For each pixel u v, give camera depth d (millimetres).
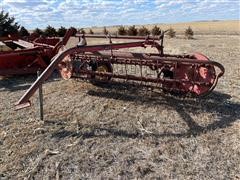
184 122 6156
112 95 7840
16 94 8344
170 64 7055
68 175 4461
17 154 4992
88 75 8078
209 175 4395
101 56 7691
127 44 7473
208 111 6695
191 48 18438
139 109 6883
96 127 5977
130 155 4957
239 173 4430
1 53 9633
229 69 11203
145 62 7320
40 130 5797
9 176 4430
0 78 10141
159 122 6191
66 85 8891
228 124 6035
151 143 5336
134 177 4383
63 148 5199
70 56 8070
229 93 8039
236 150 5043
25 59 10047
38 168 4621
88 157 4918
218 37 35000
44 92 8312
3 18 27391
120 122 6215
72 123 6152
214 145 5219
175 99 7402
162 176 4391
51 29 30359
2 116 6621
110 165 4695
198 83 6773
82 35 9453
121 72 10125
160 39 8070
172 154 4965
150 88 7793
